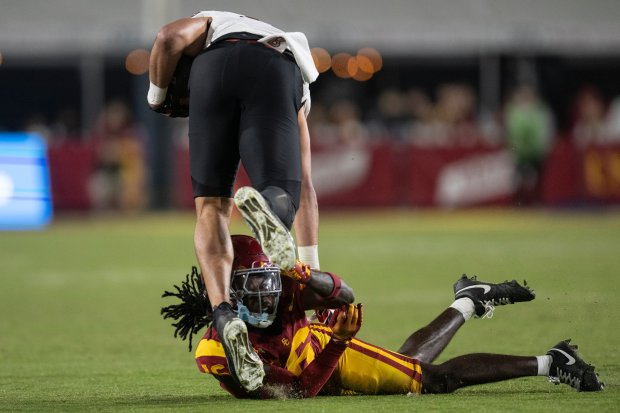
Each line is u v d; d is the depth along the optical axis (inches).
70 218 2928.2
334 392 754.8
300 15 3356.3
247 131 698.2
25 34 3270.2
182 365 970.7
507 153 2883.9
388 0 3400.6
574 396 749.3
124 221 2847.0
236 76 705.0
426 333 785.6
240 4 3361.2
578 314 1251.2
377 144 2893.7
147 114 2987.2
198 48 746.2
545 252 1975.9
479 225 2605.8
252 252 712.4
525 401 729.0
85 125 3499.0
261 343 729.0
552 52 3447.3
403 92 3745.1
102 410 730.8
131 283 1667.1
